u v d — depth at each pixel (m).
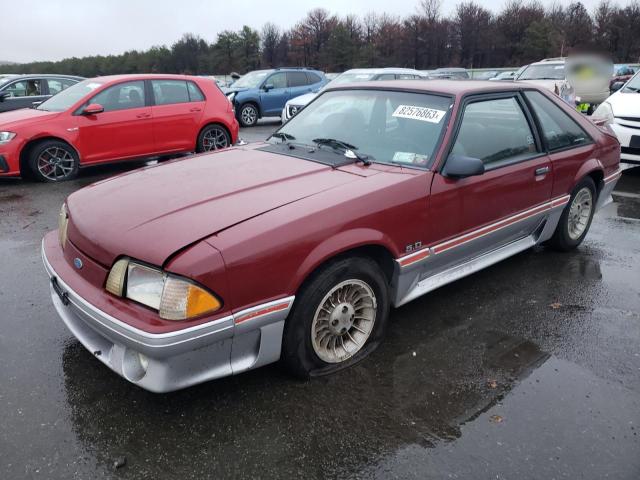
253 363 2.43
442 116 3.24
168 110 8.17
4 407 2.50
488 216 3.40
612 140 4.68
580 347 3.10
